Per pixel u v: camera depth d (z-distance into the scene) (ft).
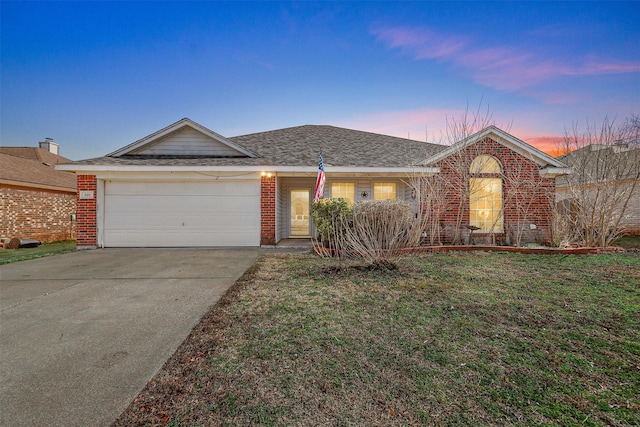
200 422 5.87
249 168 30.78
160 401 6.57
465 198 31.07
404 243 20.92
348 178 38.50
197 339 9.62
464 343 9.29
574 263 20.79
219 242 31.71
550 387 7.09
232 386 7.08
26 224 43.73
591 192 27.86
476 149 32.04
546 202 32.14
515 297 13.60
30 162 52.03
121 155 34.94
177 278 17.84
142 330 10.42
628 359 8.36
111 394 6.84
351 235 21.56
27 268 20.74
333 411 6.23
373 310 12.05
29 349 9.06
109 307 12.80
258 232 31.83
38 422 5.93
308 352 8.71
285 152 37.73
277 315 11.54
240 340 9.50
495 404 6.47
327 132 48.01
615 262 21.01
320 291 14.60
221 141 35.42
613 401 6.57
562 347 9.05
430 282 16.07
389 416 6.08
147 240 31.35
